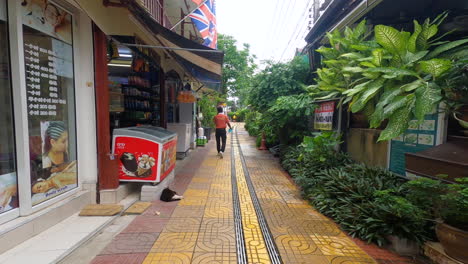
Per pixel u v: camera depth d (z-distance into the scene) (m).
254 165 7.75
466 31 3.63
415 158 3.04
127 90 6.26
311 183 4.54
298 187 5.39
